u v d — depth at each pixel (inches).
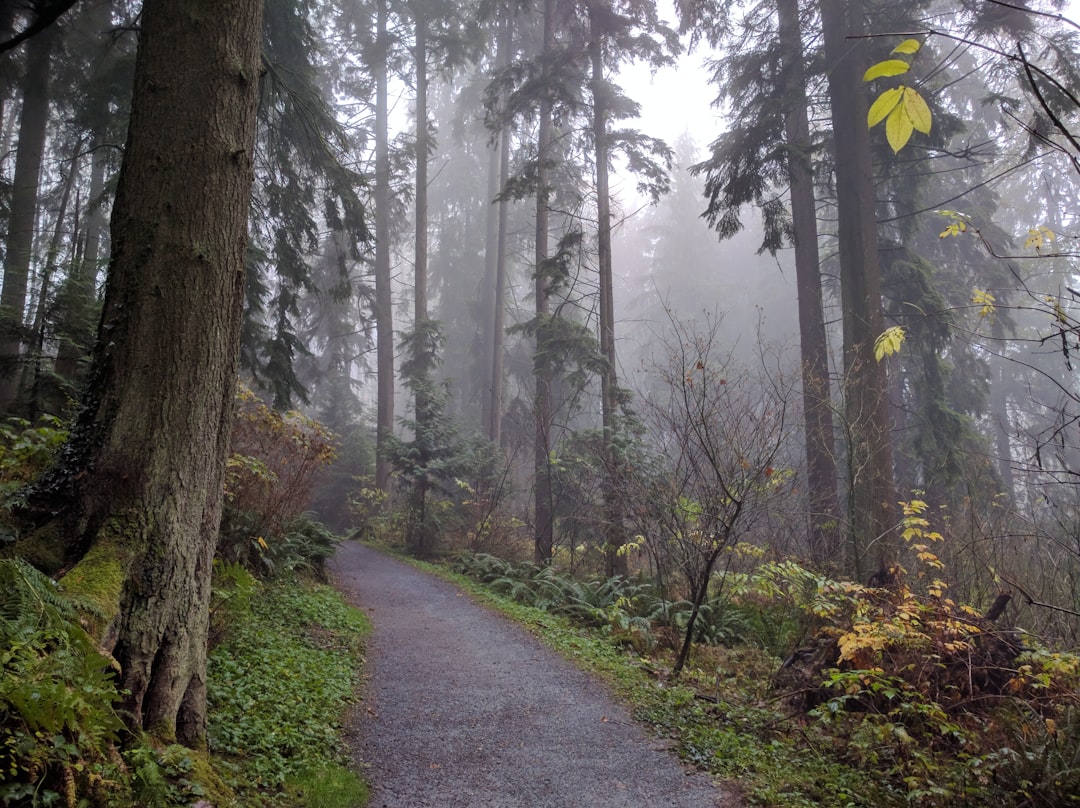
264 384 454.6
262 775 163.5
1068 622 290.7
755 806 181.5
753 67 542.6
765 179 522.9
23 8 257.0
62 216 519.5
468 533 653.9
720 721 241.0
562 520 590.2
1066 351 126.0
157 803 119.6
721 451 316.5
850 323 440.8
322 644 288.4
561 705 248.7
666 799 183.0
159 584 145.9
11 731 97.0
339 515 932.6
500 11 791.1
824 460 437.1
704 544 325.7
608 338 569.0
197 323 159.9
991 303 153.5
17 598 113.0
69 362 307.4
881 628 233.3
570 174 772.6
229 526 311.1
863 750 213.5
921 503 283.9
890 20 481.4
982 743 211.3
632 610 408.5
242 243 173.2
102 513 145.6
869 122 69.4
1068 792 175.3
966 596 321.7
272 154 422.3
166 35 167.0
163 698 144.6
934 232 802.2
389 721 224.2
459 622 369.4
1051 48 411.2
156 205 160.1
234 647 237.3
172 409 154.5
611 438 449.4
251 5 178.2
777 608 390.0
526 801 177.9
